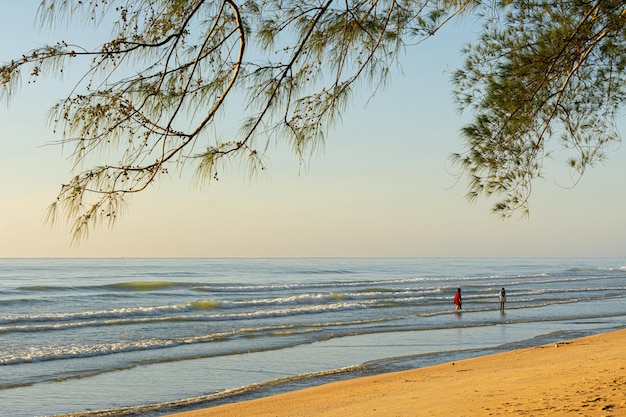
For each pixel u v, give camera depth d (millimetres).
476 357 18703
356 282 72562
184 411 12648
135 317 32688
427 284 68125
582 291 54188
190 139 3910
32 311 37031
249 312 35688
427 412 9648
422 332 25641
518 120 5723
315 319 31484
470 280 76125
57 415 12422
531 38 5750
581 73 5883
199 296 49156
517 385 11695
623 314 33500
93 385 15375
